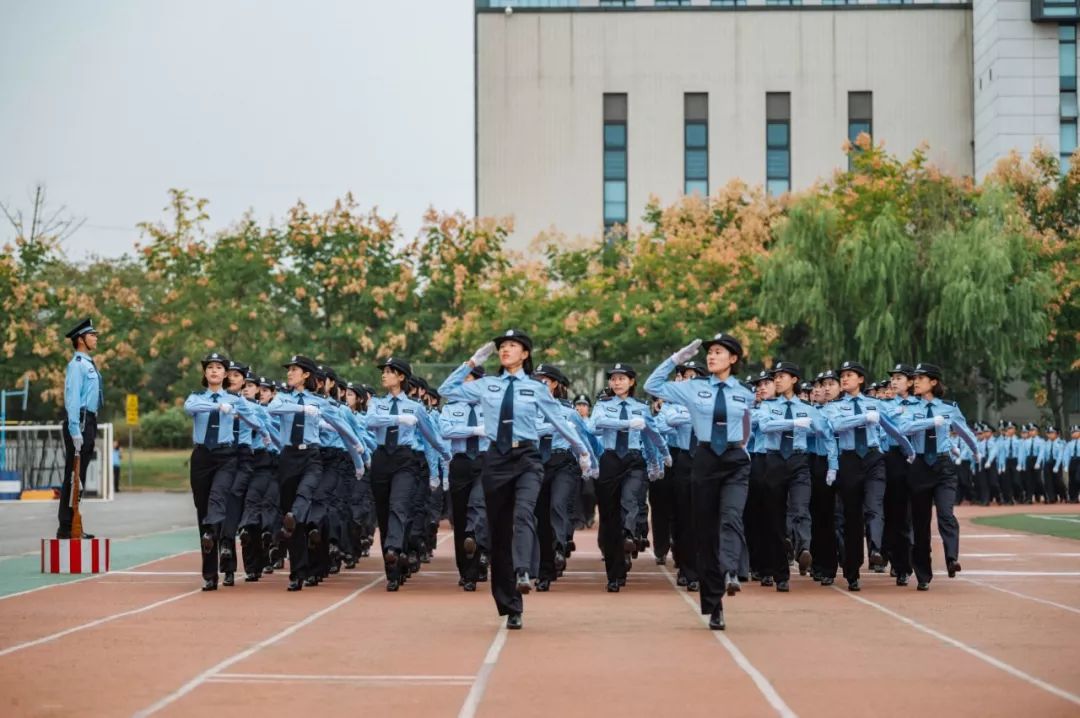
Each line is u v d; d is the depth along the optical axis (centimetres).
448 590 1515
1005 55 5878
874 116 6306
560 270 5278
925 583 1502
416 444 1670
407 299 5053
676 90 6300
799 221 4547
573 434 1156
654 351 4712
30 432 4316
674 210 5275
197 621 1203
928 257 4441
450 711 784
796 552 1502
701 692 845
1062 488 4028
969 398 4747
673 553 1764
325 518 1558
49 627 1158
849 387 1552
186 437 7638
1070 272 4703
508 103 6281
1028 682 882
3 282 5181
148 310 5703
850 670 930
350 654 1002
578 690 852
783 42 6312
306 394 1529
